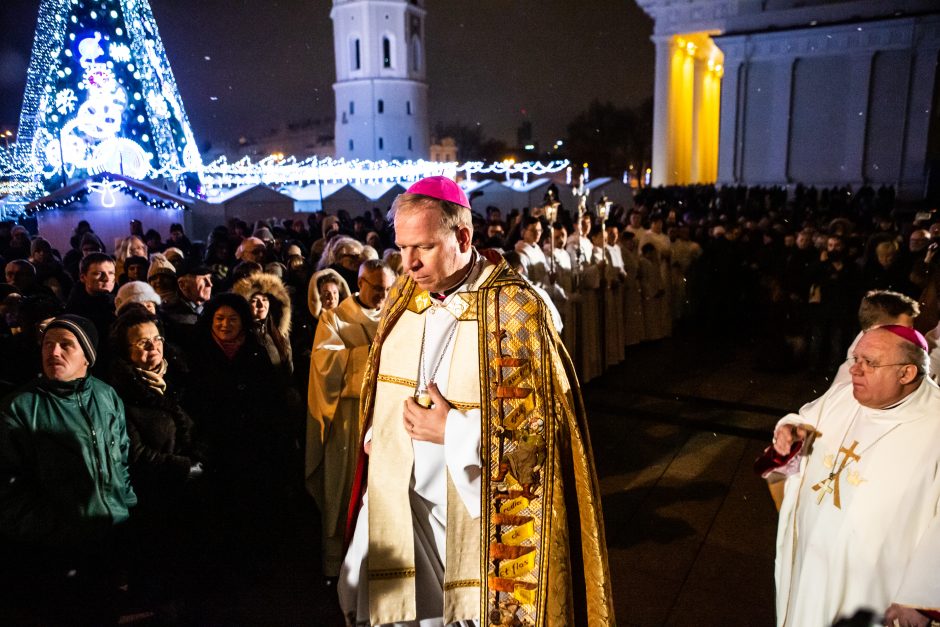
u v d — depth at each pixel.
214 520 3.82
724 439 6.12
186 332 4.53
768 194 27.53
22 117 17.23
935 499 2.23
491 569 2.07
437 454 2.26
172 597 3.64
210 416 3.75
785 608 2.61
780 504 2.87
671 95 38.66
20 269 5.72
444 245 2.06
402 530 2.27
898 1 31.31
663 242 10.78
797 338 8.25
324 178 23.08
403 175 25.36
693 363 8.80
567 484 2.12
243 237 10.51
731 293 10.45
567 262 7.83
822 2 33.16
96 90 17.70
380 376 2.32
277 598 3.81
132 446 3.34
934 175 27.48
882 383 2.31
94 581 3.23
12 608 3.31
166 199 16.05
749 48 34.34
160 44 18.48
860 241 8.94
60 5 17.00
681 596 3.78
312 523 4.70
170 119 19.62
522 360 2.07
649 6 38.12
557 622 2.04
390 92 49.56
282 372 4.15
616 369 8.55
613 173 61.03
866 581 2.32
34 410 2.89
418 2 50.62
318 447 3.91
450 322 2.20
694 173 44.56
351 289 5.97
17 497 2.88
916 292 6.75
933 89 31.11
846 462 2.42
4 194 16.22
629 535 4.46
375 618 2.25
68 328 2.96
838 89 32.84
